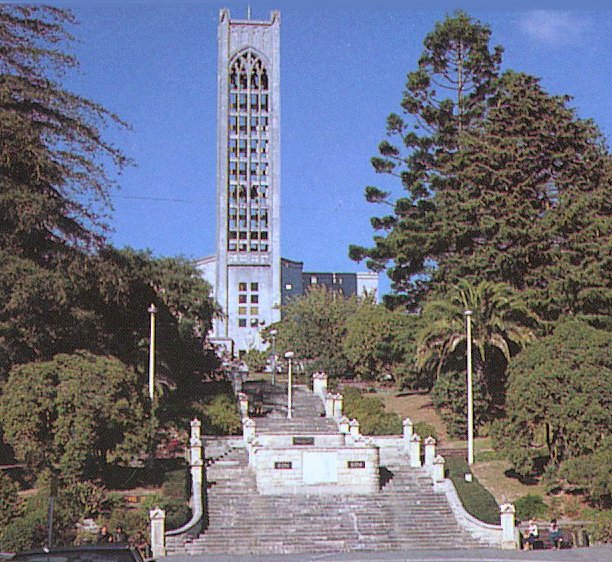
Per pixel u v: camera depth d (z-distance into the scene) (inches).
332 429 2615.7
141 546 1758.1
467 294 2802.7
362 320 3479.3
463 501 2005.4
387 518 1978.3
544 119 3193.9
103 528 1759.4
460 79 3887.8
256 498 2055.9
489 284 2790.4
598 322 2906.0
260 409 2861.7
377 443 2431.1
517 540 1891.0
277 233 5073.8
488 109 3592.5
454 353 2822.3
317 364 3521.2
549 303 2938.0
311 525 1931.6
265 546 1836.9
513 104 3235.7
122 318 2751.0
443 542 1891.0
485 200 3134.8
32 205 2214.6
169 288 2854.3
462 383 2709.2
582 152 3218.5
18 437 1951.3
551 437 2289.6
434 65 3887.8
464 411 2691.9
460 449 2551.7
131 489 2065.7
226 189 5073.8
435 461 2148.1
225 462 2263.8
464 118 3745.1
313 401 3038.9
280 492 2086.6
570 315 2906.0
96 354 2354.8
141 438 2103.8
